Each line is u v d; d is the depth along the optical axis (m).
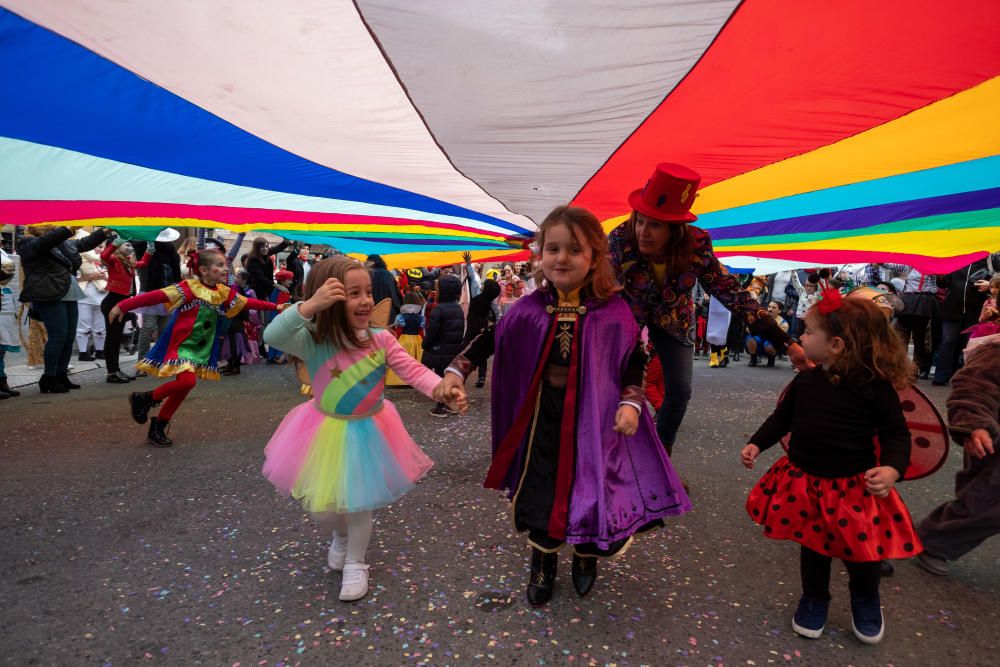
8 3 2.02
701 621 2.37
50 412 5.96
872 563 2.20
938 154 3.54
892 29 2.06
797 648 2.21
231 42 2.24
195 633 2.25
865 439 2.18
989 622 2.40
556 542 2.36
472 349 2.56
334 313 2.48
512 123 2.98
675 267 3.12
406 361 2.59
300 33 2.15
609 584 2.65
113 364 7.68
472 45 2.20
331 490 2.36
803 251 7.61
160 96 2.79
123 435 5.14
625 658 2.12
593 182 4.23
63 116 3.01
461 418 6.02
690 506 2.46
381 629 2.28
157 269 8.15
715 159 3.64
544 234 2.39
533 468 2.44
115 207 4.96
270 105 2.88
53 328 6.94
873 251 7.02
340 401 2.50
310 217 6.00
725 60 2.29
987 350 2.64
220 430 5.37
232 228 6.90
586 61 2.30
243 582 2.63
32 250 6.70
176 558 2.86
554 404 2.44
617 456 2.36
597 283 2.42
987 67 2.33
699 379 9.19
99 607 2.42
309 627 2.29
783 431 2.42
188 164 3.90
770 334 2.99
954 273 8.12
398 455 2.56
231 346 8.68
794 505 2.25
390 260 11.27
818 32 2.07
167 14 2.06
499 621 2.34
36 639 2.20
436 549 2.98
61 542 3.02
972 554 3.03
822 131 3.12
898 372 2.15
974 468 2.76
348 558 2.54
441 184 4.39
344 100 2.74
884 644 2.24
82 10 2.05
